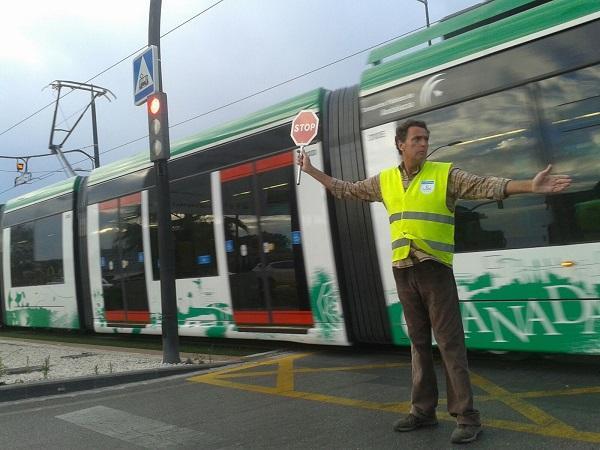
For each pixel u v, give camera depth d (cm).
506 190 346
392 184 399
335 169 693
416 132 384
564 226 510
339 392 542
